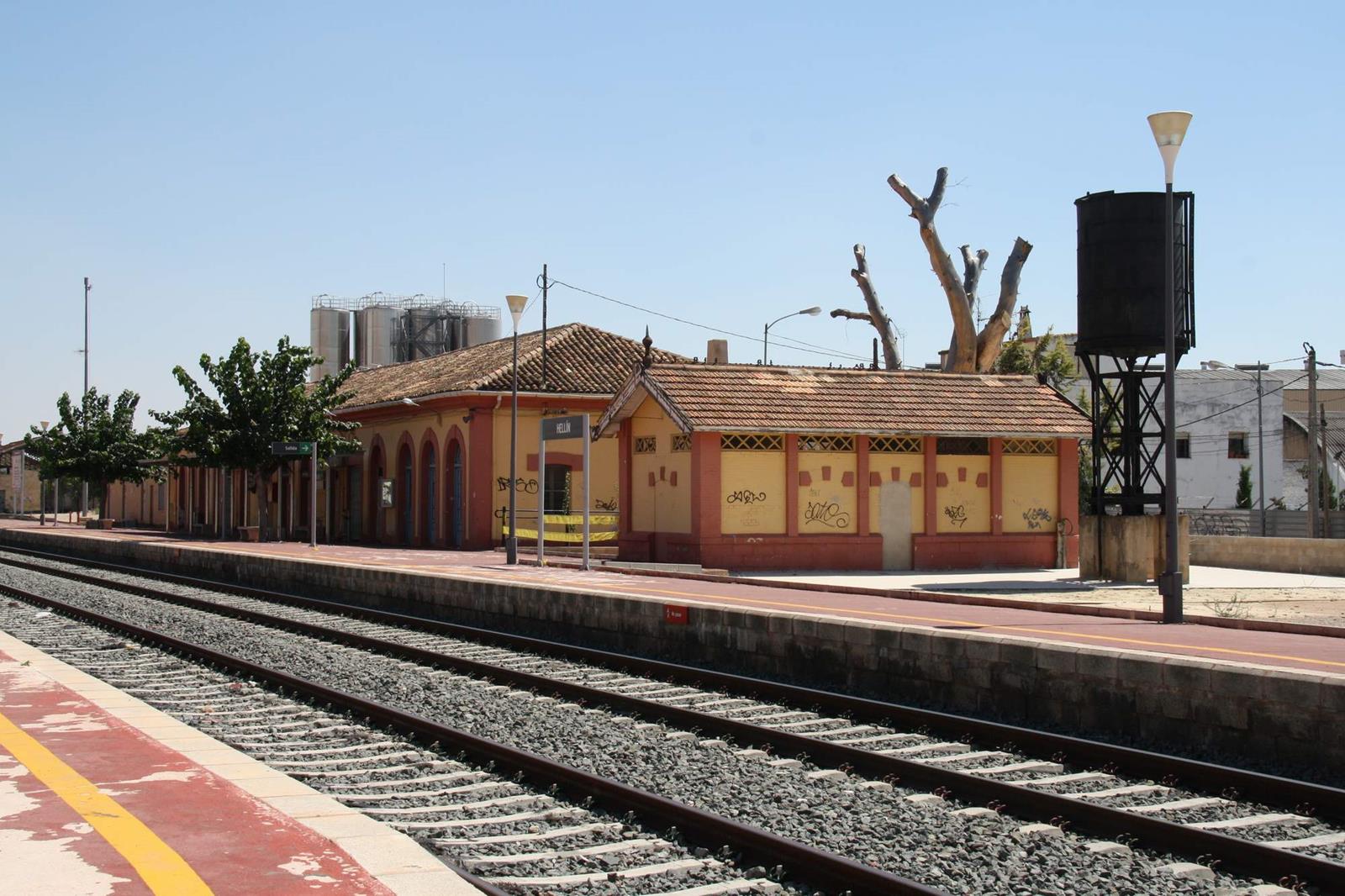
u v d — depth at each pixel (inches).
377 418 1861.5
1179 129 676.7
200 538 2110.0
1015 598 837.2
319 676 617.3
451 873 233.6
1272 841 322.0
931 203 1859.0
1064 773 408.2
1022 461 1268.5
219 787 296.8
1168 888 279.1
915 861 295.9
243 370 1797.5
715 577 1016.2
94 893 217.6
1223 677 427.5
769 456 1181.1
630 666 649.0
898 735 470.0
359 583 1067.9
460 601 915.4
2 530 2240.4
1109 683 467.5
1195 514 2071.9
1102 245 1019.9
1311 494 1676.9
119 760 326.0
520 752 385.4
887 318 1994.3
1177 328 1018.1
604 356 1708.9
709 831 307.6
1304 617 746.2
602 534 1558.8
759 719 507.8
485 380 1565.0
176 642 702.5
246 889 221.5
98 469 2583.7
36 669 502.3
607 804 344.5
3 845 245.9
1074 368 2395.4
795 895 272.5
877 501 1216.2
